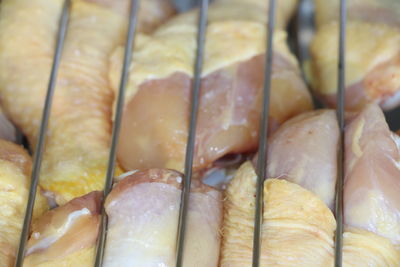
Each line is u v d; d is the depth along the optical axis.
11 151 0.35
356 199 0.33
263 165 0.34
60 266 0.33
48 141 0.37
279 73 0.37
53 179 0.35
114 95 0.37
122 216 0.33
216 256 0.33
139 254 0.32
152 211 0.33
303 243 0.32
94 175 0.36
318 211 0.33
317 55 0.40
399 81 0.37
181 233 0.32
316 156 0.34
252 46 0.38
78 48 0.38
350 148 0.34
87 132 0.37
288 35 0.43
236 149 0.36
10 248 0.33
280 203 0.33
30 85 0.38
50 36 0.39
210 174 0.37
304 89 0.38
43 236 0.33
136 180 0.33
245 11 0.39
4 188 0.34
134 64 0.37
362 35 0.39
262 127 0.35
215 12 0.39
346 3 0.40
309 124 0.35
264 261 0.32
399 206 0.33
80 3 0.40
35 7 0.39
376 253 0.32
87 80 0.38
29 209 0.33
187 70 0.37
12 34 0.38
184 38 0.38
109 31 0.39
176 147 0.36
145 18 0.41
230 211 0.34
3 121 0.38
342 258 0.32
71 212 0.33
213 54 0.37
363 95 0.38
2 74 0.38
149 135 0.36
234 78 0.37
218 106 0.36
